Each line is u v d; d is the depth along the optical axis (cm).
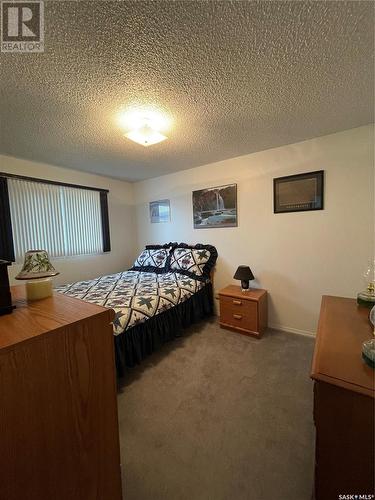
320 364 87
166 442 129
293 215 247
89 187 334
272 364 199
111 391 79
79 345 69
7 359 54
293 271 253
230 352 220
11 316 72
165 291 241
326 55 118
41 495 63
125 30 100
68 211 312
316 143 228
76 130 196
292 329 258
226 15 95
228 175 289
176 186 345
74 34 101
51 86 137
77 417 70
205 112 173
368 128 202
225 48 112
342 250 223
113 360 80
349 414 75
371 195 206
